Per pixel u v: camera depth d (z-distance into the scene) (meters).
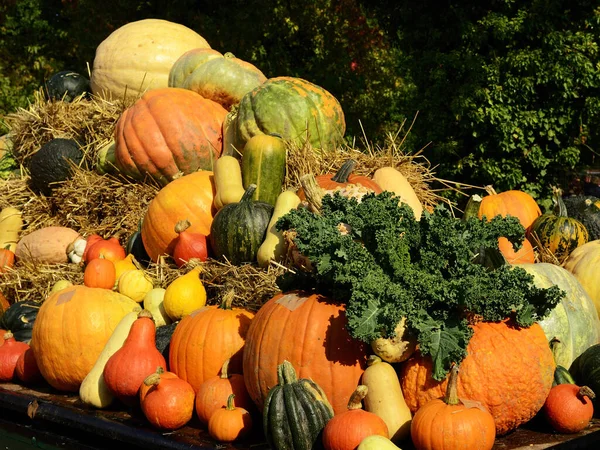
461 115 6.85
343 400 2.42
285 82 3.89
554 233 3.68
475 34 6.98
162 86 4.74
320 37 7.84
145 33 4.81
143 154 3.92
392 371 2.37
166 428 2.56
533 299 2.43
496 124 6.76
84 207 4.19
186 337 2.79
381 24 7.81
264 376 2.47
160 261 3.45
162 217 3.50
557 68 6.60
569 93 6.67
